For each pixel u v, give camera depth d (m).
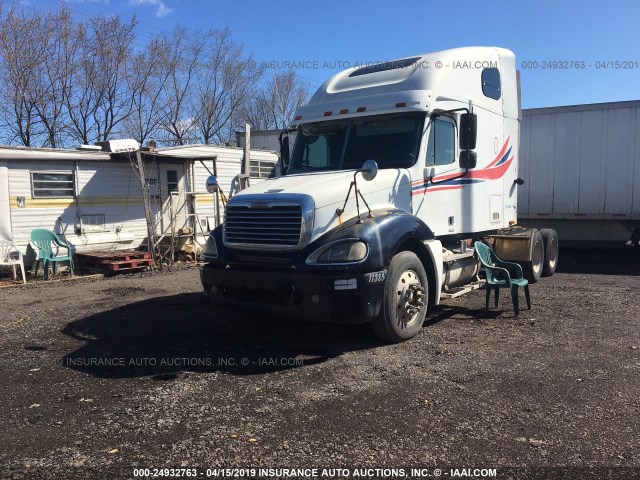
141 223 14.21
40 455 3.50
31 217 12.07
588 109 13.31
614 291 8.97
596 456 3.36
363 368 5.07
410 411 4.06
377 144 6.76
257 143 19.52
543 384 4.55
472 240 8.26
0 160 11.52
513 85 9.19
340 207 5.66
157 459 3.42
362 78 7.40
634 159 12.91
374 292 5.34
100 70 24.55
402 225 5.80
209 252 6.14
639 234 13.50
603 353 5.39
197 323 7.03
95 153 12.97
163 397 4.45
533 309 7.55
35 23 22.45
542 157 13.98
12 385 4.80
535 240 9.74
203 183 15.72
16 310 8.19
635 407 4.06
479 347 5.68
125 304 8.43
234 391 4.56
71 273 11.63
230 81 29.62
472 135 6.96
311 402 4.28
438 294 6.43
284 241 5.51
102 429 3.87
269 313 5.61
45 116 23.06
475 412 4.02
